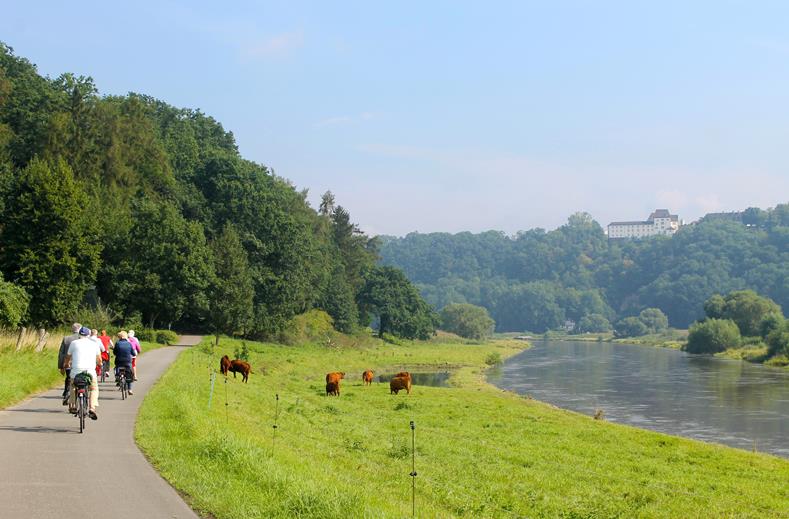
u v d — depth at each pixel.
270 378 58.44
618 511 19.31
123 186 87.31
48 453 14.66
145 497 11.49
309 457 19.70
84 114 88.88
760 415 53.91
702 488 24.70
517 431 37.50
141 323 75.94
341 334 125.56
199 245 77.50
